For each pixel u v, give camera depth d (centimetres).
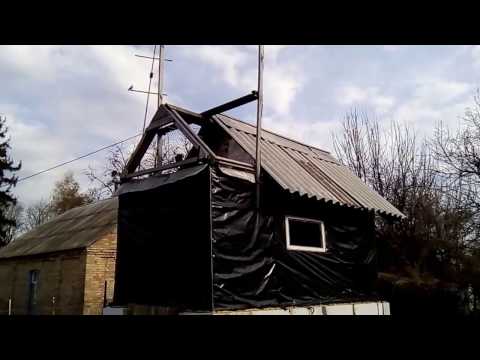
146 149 830
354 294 873
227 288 636
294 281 752
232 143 820
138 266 759
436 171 2014
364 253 942
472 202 1855
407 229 1847
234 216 677
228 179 685
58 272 1791
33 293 1989
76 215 2281
